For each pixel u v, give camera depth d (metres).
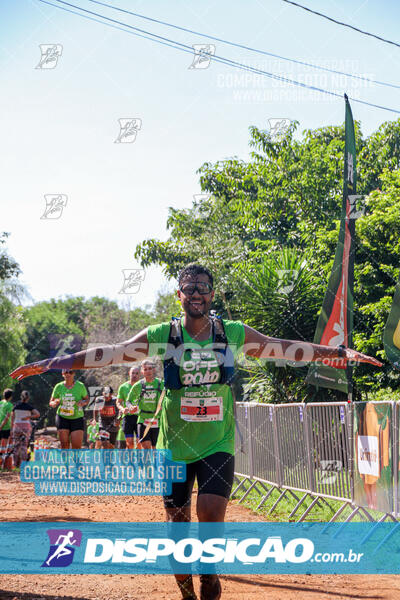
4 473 13.06
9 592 4.14
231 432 3.70
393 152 23.33
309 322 12.77
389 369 11.45
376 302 12.50
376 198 13.91
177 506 3.71
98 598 4.11
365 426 6.36
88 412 21.98
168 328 3.60
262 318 12.89
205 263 18.25
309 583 4.63
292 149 24.52
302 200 22.92
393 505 5.76
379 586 4.53
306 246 20.11
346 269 9.02
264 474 8.89
